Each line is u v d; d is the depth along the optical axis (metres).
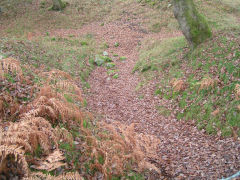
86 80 11.75
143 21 21.73
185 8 10.48
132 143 5.25
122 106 9.28
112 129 5.36
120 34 20.19
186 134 6.63
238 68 7.40
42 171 3.33
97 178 3.88
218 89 7.35
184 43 12.70
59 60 12.14
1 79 5.05
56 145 3.68
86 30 21.33
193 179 4.57
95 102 9.19
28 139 3.43
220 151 5.34
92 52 16.19
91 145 4.53
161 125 7.50
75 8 25.38
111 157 4.39
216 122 6.48
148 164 4.65
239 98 6.45
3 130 3.60
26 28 20.62
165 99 8.97
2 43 10.32
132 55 16.39
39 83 5.98
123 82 12.08
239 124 5.93
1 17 22.64
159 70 11.26
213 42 9.80
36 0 26.39
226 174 4.45
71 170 3.70
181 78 9.34
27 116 3.95
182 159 5.41
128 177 4.33
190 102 7.83
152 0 24.53
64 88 6.34
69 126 4.77
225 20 17.92
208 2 22.17
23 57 9.70
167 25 20.23
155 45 15.67
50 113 4.53
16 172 3.09
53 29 20.98
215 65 8.48
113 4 26.11
